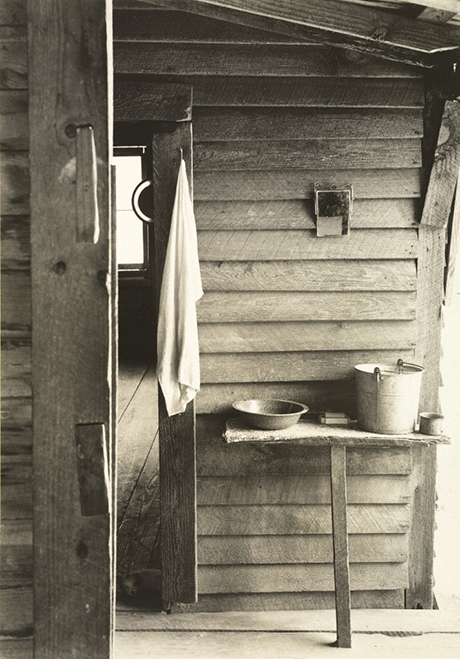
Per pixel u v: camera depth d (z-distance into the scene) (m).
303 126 4.06
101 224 1.88
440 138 4.02
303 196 4.11
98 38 1.85
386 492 4.31
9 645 1.96
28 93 1.87
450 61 3.88
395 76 4.04
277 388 4.26
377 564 4.36
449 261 4.24
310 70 4.00
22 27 1.89
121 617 4.24
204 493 4.27
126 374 10.06
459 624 4.18
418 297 4.23
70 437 1.90
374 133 4.07
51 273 1.88
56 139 1.86
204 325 4.19
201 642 3.96
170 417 4.12
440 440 3.83
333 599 4.36
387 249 4.18
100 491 1.90
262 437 3.84
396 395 3.88
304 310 4.19
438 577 4.95
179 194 3.90
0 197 1.91
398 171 4.12
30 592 1.95
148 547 5.10
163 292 3.92
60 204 1.87
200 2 3.54
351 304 4.21
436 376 4.29
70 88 1.86
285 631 4.09
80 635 1.92
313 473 4.27
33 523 1.90
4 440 1.95
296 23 3.64
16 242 1.92
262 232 4.14
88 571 1.91
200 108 4.04
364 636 4.02
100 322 1.89
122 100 3.95
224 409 4.24
